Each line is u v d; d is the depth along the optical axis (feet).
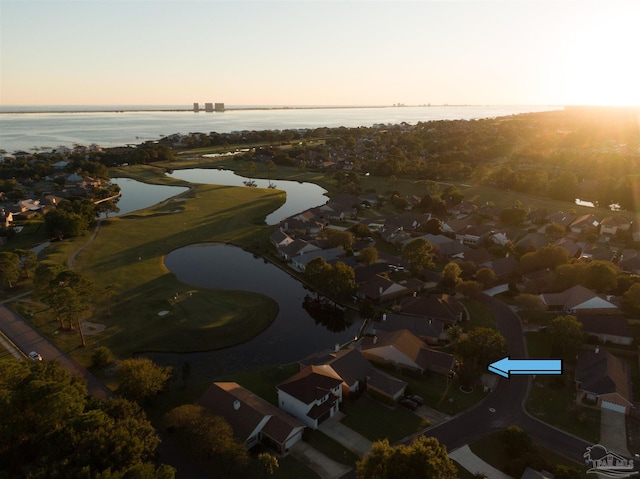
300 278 321.93
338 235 371.56
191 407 160.97
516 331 242.99
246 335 245.04
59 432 135.13
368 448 160.76
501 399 188.14
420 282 296.30
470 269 313.32
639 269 303.48
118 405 153.99
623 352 218.18
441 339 233.96
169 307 267.59
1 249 377.91
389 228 409.69
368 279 302.45
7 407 138.10
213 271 337.31
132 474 116.57
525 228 427.33
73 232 402.11
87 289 238.89
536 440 164.04
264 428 162.40
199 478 143.84
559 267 290.35
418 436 166.30
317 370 188.24
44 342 230.07
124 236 411.13
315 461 153.99
